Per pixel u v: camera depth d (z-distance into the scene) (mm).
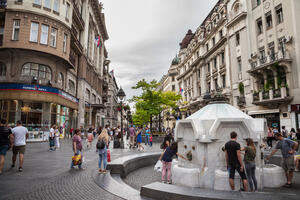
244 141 5457
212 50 32125
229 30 27531
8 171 6551
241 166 4559
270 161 8062
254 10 23391
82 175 6195
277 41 20422
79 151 7340
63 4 21922
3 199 3986
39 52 19562
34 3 19516
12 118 18719
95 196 4246
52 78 21094
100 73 47531
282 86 19094
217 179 5074
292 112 18484
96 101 42688
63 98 22625
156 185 4086
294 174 6824
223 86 29625
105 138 6645
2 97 18391
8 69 18969
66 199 4066
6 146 6359
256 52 22781
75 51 28000
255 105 22547
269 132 14797
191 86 42562
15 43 18594
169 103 29719
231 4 26969
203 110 6535
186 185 5355
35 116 19719
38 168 7188
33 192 4484
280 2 20203
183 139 6316
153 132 26047
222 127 5590
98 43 37906
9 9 18734
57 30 21062
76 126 28703
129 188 4789
